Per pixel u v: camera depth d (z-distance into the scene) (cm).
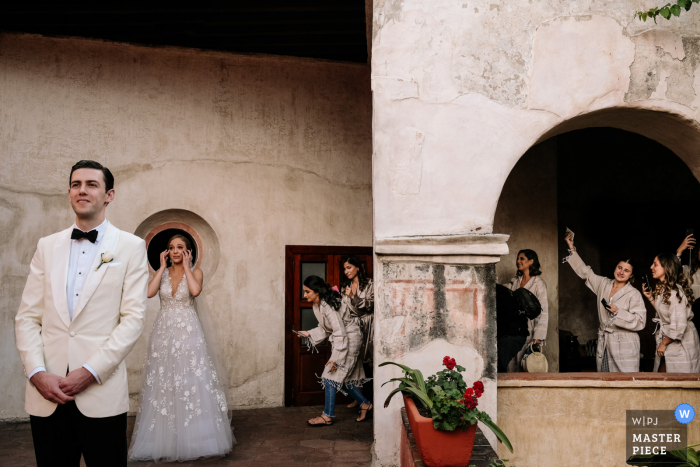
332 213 655
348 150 662
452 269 392
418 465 293
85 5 545
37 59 604
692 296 454
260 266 635
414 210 400
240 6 541
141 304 278
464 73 404
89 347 262
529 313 488
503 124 404
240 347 623
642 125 452
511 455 390
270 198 642
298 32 593
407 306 391
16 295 585
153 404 431
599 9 412
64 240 275
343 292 596
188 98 634
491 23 407
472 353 386
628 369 460
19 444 493
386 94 404
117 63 621
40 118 601
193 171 629
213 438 434
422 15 406
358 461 433
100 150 612
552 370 619
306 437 500
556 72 407
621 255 775
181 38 618
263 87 649
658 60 415
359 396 552
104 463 260
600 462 393
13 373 580
